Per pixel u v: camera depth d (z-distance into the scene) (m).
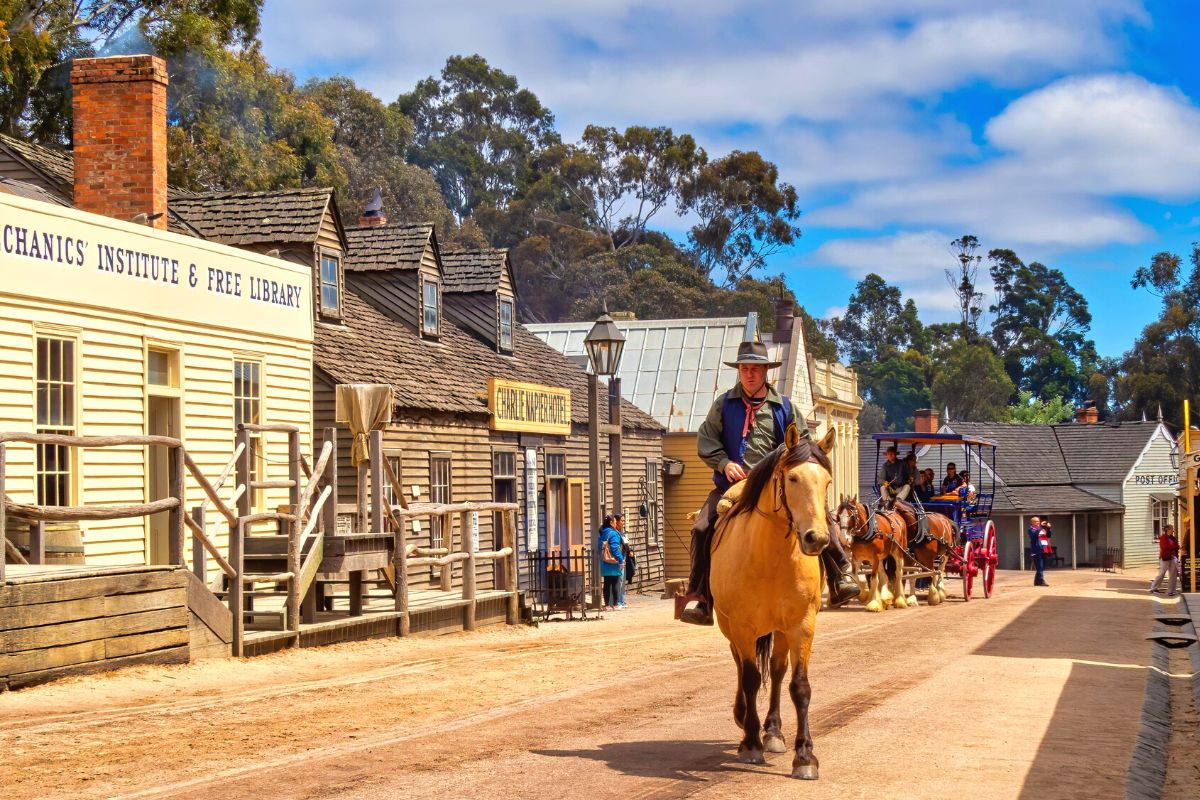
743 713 10.04
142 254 18.48
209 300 20.03
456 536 26.98
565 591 25.47
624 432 38.28
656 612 28.30
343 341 25.86
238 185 44.12
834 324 124.88
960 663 16.38
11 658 12.12
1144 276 101.44
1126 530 73.06
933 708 12.41
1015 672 15.43
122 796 8.38
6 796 8.34
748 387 10.73
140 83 21.92
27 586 12.33
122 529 17.70
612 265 80.56
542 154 89.31
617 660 16.39
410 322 29.67
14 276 16.06
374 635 18.30
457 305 33.75
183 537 14.71
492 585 28.56
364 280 29.95
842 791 8.66
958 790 8.70
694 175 86.50
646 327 48.72
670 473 43.09
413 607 19.50
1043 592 38.38
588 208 87.06
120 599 13.51
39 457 16.44
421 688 13.52
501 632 21.11
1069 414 110.69
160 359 19.20
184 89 43.56
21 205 16.19
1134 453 73.88
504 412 29.30
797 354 48.78
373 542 18.33
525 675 14.76
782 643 9.94
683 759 9.77
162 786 8.69
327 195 26.16
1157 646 19.53
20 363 16.14
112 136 22.00
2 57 35.84
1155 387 96.31
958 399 111.44
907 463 32.12
